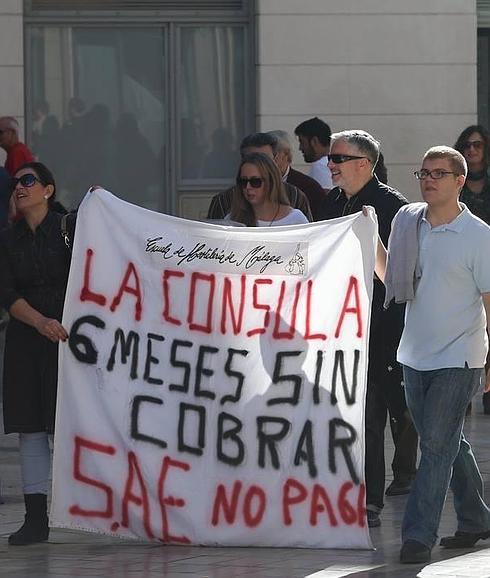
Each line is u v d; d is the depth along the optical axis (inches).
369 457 518.9
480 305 458.0
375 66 959.6
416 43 960.9
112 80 971.9
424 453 454.3
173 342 488.1
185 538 482.3
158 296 489.7
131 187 976.3
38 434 494.9
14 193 496.4
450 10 962.1
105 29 970.7
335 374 483.8
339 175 526.0
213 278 488.7
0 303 491.5
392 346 526.9
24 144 904.3
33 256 491.5
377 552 469.7
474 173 762.2
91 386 488.1
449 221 458.3
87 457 486.6
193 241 490.6
